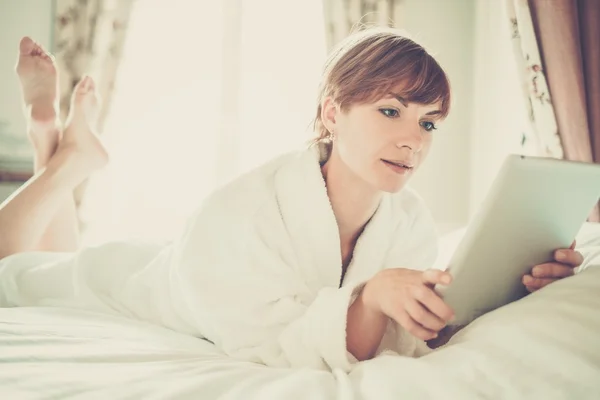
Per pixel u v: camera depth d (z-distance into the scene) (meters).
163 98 2.51
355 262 0.75
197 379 0.45
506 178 0.46
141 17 2.51
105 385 0.43
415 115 0.63
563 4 1.56
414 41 0.67
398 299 0.49
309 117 2.55
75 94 1.34
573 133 1.54
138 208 2.48
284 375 0.48
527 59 1.63
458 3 2.49
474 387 0.41
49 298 0.98
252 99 2.55
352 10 2.32
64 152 1.30
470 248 0.49
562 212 0.54
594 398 0.40
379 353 0.58
